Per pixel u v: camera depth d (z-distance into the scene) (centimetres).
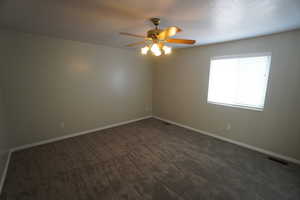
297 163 234
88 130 363
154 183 191
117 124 420
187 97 389
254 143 279
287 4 142
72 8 159
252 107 279
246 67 279
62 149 277
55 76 299
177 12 165
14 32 247
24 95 268
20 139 272
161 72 452
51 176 201
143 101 478
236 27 212
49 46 285
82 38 293
